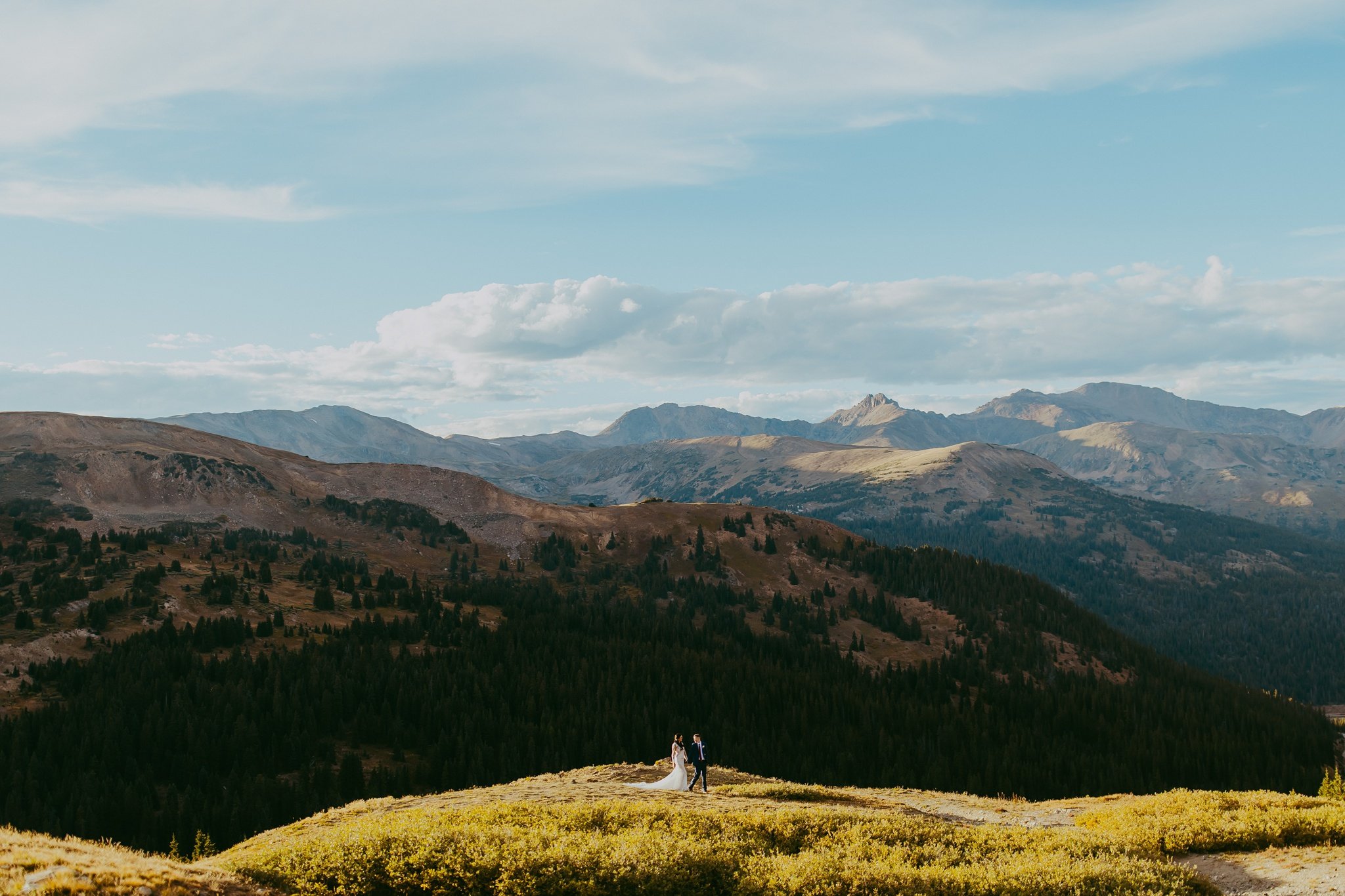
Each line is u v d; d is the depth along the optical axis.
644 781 55.62
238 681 144.88
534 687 157.25
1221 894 28.84
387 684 150.38
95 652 155.50
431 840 29.17
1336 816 36.62
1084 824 44.88
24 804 106.62
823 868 28.75
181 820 106.69
